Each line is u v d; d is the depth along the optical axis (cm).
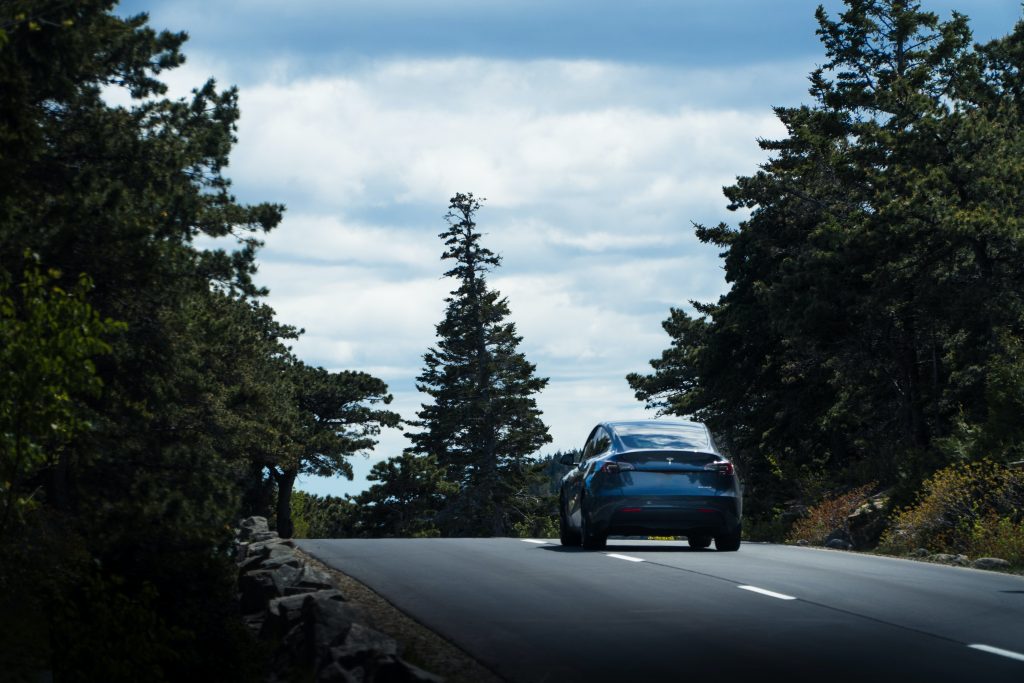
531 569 1752
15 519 1390
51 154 2642
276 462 6122
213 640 998
